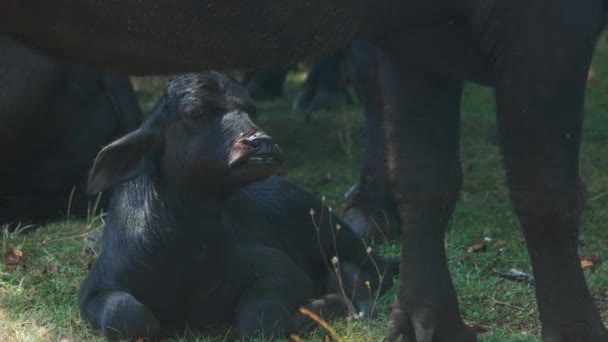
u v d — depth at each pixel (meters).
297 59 15.04
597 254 25.53
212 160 19.16
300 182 34.28
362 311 21.23
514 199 16.64
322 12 14.82
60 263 24.98
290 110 50.28
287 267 21.12
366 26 15.48
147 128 19.83
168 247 19.69
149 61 14.56
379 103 27.12
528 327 20.66
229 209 21.45
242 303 19.95
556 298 16.81
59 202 30.89
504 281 23.61
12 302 22.16
